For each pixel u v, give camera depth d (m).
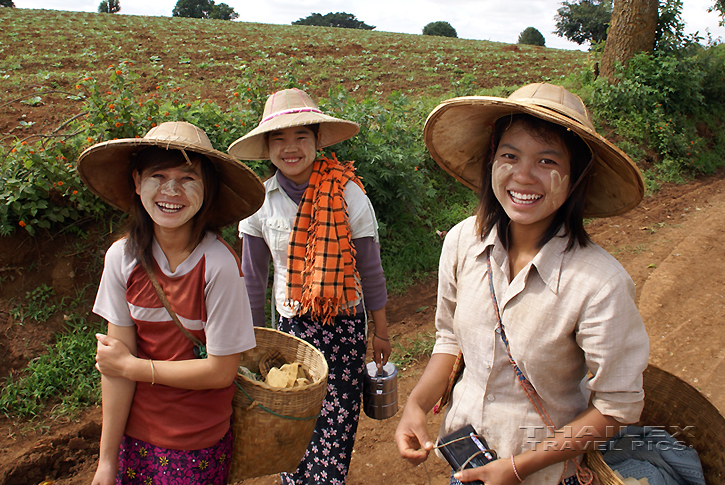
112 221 4.67
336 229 2.59
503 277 1.69
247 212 2.07
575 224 1.57
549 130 1.52
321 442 2.63
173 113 5.27
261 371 2.30
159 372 1.75
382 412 2.85
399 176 6.05
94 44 14.22
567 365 1.61
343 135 3.17
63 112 7.35
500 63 16.00
